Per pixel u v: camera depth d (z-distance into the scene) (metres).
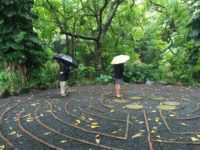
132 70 14.54
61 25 15.81
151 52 20.59
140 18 19.09
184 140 5.18
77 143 5.10
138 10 18.56
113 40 17.94
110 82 13.91
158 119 6.55
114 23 17.73
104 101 8.70
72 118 6.72
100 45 15.37
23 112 7.42
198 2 13.70
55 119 6.68
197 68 13.63
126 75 14.34
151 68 14.90
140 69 14.71
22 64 11.04
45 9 15.35
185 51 14.25
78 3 16.22
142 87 12.05
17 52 10.41
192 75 14.09
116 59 9.05
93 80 14.21
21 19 10.84
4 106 8.23
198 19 13.02
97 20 15.13
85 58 17.95
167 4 16.38
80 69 14.20
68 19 15.89
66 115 7.01
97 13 15.11
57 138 5.38
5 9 10.29
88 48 18.17
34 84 11.12
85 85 13.00
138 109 7.54
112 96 9.58
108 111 7.37
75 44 17.52
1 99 9.48
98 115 6.95
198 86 12.61
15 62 10.90
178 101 8.62
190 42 13.96
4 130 5.93
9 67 10.93
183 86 12.56
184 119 6.54
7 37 10.44
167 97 9.33
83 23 16.91
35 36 11.13
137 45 21.44
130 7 17.08
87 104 8.26
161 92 10.46
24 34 10.43
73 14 15.82
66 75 9.60
